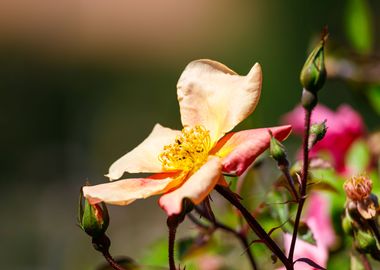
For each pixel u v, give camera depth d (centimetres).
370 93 387
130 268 284
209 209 213
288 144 640
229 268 335
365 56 388
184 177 217
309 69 204
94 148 1262
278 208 263
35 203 1001
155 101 1512
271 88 1295
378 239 226
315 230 295
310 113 205
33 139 1303
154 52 1970
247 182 289
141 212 833
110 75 1745
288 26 1523
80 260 795
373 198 227
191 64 244
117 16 2222
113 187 210
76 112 1440
